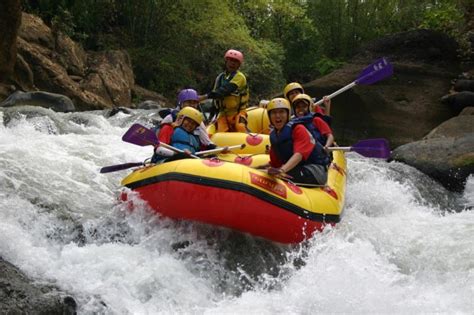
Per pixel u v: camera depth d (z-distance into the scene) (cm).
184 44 1716
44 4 1423
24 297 362
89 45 1553
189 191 471
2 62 1101
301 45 1898
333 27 1670
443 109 1124
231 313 405
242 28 1744
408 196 730
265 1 1866
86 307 379
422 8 1574
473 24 1316
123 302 396
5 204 482
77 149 658
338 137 1148
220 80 747
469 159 808
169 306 409
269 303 424
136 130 520
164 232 484
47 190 529
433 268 489
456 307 419
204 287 441
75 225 485
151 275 427
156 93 1538
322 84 1175
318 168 557
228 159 624
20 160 573
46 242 461
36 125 759
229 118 743
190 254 472
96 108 1230
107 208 527
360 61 1241
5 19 1083
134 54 1602
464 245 523
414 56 1225
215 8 1688
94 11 1570
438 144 865
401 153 870
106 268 423
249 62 1770
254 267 475
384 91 1156
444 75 1188
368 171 787
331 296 428
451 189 805
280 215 486
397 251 522
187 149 557
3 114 766
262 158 611
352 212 625
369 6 1633
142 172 508
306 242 506
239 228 483
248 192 472
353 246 502
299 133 538
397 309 415
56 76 1204
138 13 1645
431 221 615
